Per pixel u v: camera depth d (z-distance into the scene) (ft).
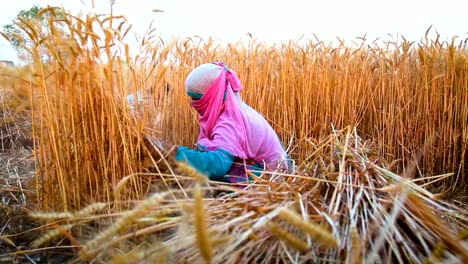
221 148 6.01
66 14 4.57
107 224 4.94
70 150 5.22
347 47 10.52
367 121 10.91
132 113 5.43
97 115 5.14
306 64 10.39
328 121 10.46
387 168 5.48
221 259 3.36
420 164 9.57
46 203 5.29
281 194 4.28
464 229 3.93
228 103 6.59
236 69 10.68
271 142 6.75
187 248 3.56
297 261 3.36
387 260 3.26
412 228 3.57
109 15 4.80
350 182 4.49
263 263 3.40
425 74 9.39
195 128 9.57
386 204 3.97
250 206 3.91
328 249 3.38
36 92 5.14
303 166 5.54
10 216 5.82
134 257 2.96
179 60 9.64
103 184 5.18
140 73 6.98
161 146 5.56
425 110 9.55
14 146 9.44
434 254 3.14
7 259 4.91
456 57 9.32
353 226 3.23
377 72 10.59
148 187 5.20
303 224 2.54
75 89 4.98
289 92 10.52
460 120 9.26
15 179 7.41
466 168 9.16
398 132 10.04
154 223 4.33
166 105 8.68
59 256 5.04
